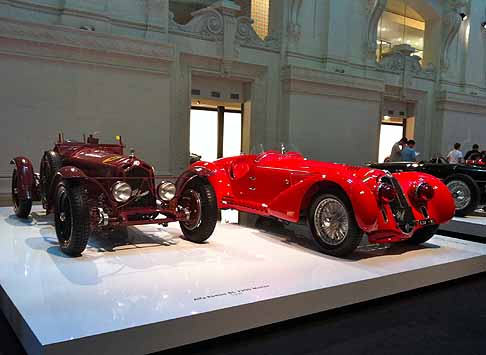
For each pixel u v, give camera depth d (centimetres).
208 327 207
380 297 282
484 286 331
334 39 948
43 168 390
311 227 330
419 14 1212
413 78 1157
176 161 786
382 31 1240
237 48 835
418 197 339
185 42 775
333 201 314
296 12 891
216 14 805
